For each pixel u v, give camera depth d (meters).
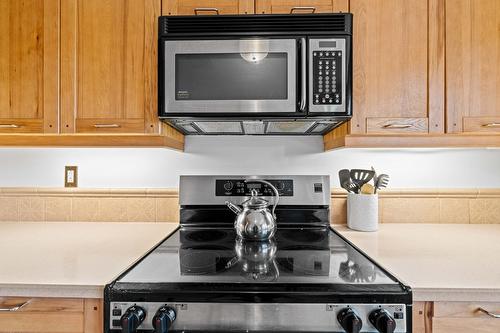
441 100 1.18
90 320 0.82
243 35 1.11
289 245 1.15
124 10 1.18
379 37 1.17
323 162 1.50
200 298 0.77
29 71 1.20
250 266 0.92
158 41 1.15
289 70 1.10
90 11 1.19
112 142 1.25
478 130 1.17
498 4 1.18
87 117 1.19
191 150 1.51
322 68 1.10
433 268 0.90
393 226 1.44
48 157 1.51
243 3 1.17
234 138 1.51
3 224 1.46
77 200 1.50
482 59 1.18
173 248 1.10
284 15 1.11
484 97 1.18
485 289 0.78
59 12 1.20
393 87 1.17
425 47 1.18
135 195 1.50
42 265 0.92
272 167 1.50
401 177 1.49
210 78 1.12
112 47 1.18
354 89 1.17
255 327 0.77
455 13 1.18
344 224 1.47
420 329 0.80
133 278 0.83
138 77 1.18
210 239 1.23
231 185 1.42
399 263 0.94
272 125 1.29
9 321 0.83
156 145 1.24
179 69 1.12
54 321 0.82
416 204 1.48
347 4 1.17
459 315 0.80
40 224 1.46
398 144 1.20
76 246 1.11
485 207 1.48
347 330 0.74
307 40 1.10
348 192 1.43
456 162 1.48
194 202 1.42
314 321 0.77
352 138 1.20
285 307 0.77
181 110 1.12
